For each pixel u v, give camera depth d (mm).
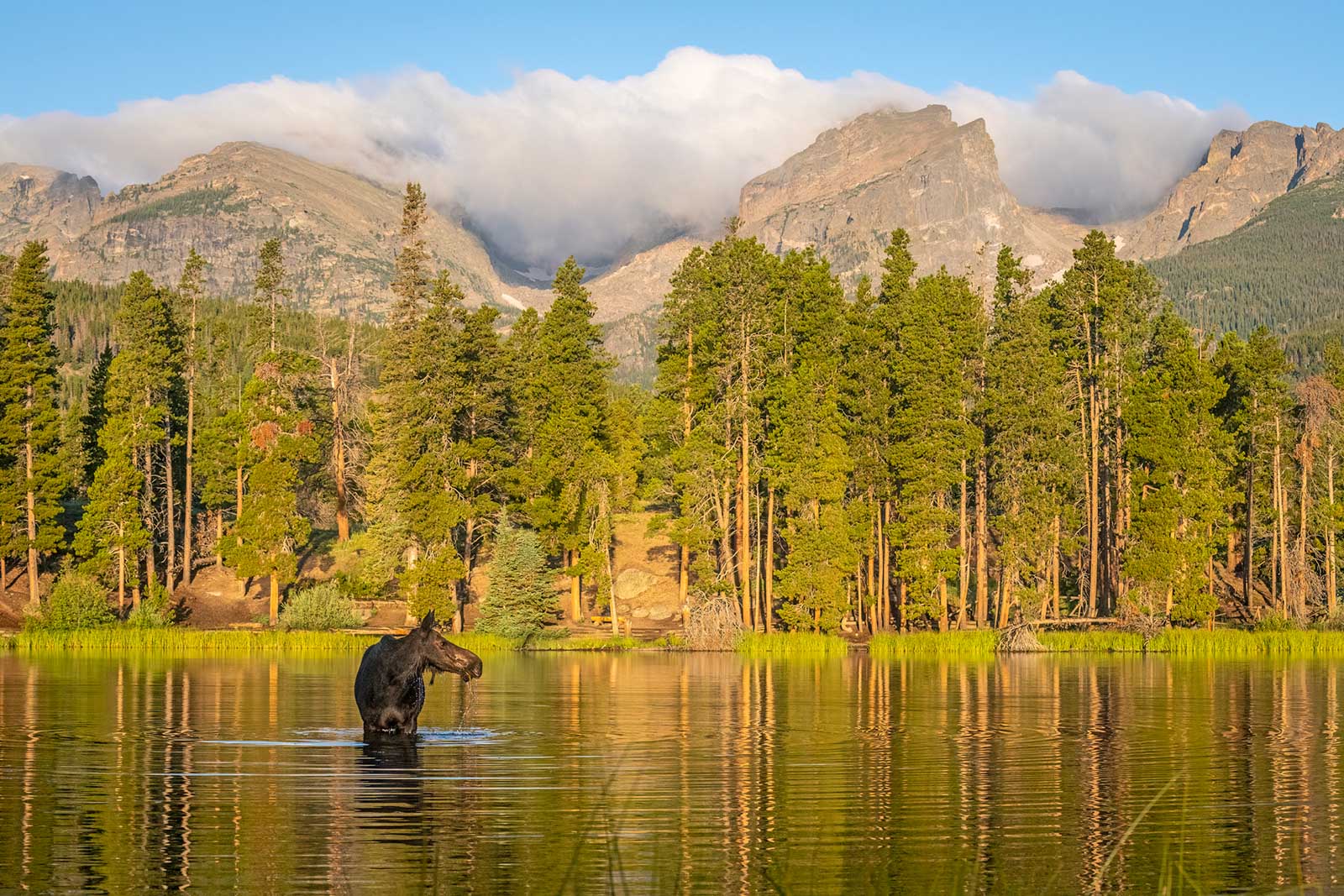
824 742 34469
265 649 88438
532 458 114500
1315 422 110625
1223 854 20688
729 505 107875
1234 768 29969
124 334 108625
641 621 108875
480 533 111812
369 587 107625
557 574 112562
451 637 94250
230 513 128250
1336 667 72375
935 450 102812
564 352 116000
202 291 122500
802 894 17891
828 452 102188
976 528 113062
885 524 106750
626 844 21016
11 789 25562
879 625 104375
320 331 134125
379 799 24688
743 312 106688
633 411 128500
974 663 76438
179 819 22656
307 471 125125
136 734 34938
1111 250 118312
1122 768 29812
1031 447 104125
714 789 26406
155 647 89625
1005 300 122500
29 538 104188
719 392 109312
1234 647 91875
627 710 43781
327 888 17984
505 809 23828
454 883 18328
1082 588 109938
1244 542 118875
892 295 113625
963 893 18062
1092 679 61188
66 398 187000
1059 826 22688
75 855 19875
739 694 51469
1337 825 23047
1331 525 109812
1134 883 18719
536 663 75750
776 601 110438
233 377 132625
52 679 57156
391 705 33844
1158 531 101812
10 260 122000
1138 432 105250
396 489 107250
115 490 103438
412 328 117875
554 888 18047
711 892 17984
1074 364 118250
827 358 109438
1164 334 121625
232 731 35750
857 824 22781
